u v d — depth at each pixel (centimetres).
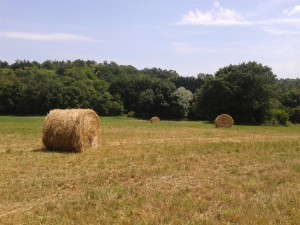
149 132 3023
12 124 3869
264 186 1095
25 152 1697
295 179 1196
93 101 8712
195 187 1080
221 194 1003
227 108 7138
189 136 2697
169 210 867
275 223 795
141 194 998
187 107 8631
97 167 1352
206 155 1681
